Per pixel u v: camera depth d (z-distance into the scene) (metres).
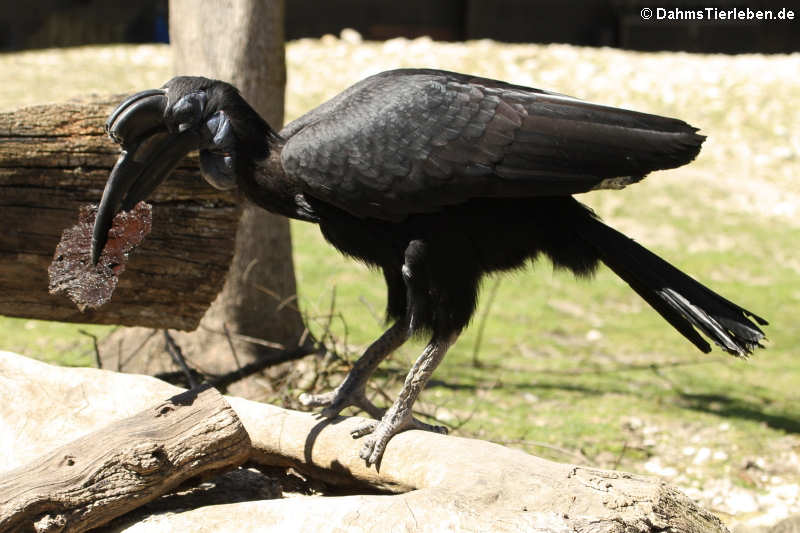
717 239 12.20
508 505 3.42
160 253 5.21
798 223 13.05
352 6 21.36
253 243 7.10
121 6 21.09
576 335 9.17
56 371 4.45
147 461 3.61
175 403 3.88
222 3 6.83
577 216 4.11
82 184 5.04
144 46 19.41
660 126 3.92
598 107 3.96
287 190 4.17
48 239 5.01
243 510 3.53
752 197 13.88
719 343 3.80
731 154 15.35
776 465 6.23
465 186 3.92
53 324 8.46
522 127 3.89
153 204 5.15
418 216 4.07
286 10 21.19
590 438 6.46
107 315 5.29
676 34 21.42
